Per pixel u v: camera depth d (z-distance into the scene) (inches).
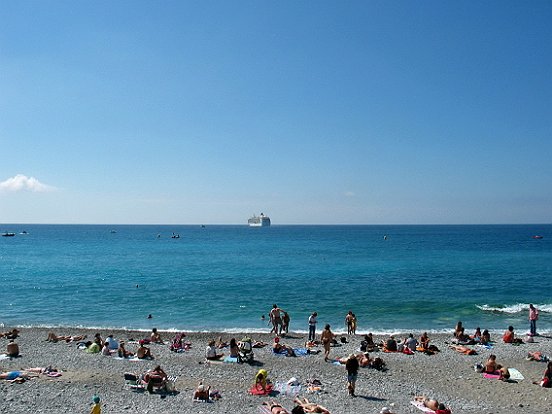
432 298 1792.6
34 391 716.0
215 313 1525.6
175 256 3791.8
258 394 729.6
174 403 682.2
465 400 729.6
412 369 895.1
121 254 4005.9
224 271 2677.2
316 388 757.3
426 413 663.1
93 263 3154.5
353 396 732.0
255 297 1807.3
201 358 948.0
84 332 1229.1
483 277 2406.5
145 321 1417.3
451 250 4544.8
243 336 1195.9
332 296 1831.9
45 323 1385.3
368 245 5536.4
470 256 3791.8
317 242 6299.2
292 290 1974.7
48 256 3759.8
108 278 2342.5
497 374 863.7
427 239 7219.5
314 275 2487.7
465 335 1128.2
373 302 1708.9
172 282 2206.0
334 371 874.8
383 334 1242.6
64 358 927.7
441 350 1045.2
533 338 1152.8
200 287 2053.4
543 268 2837.1
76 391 724.0
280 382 792.3
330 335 954.7
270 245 5531.5
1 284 2127.2
